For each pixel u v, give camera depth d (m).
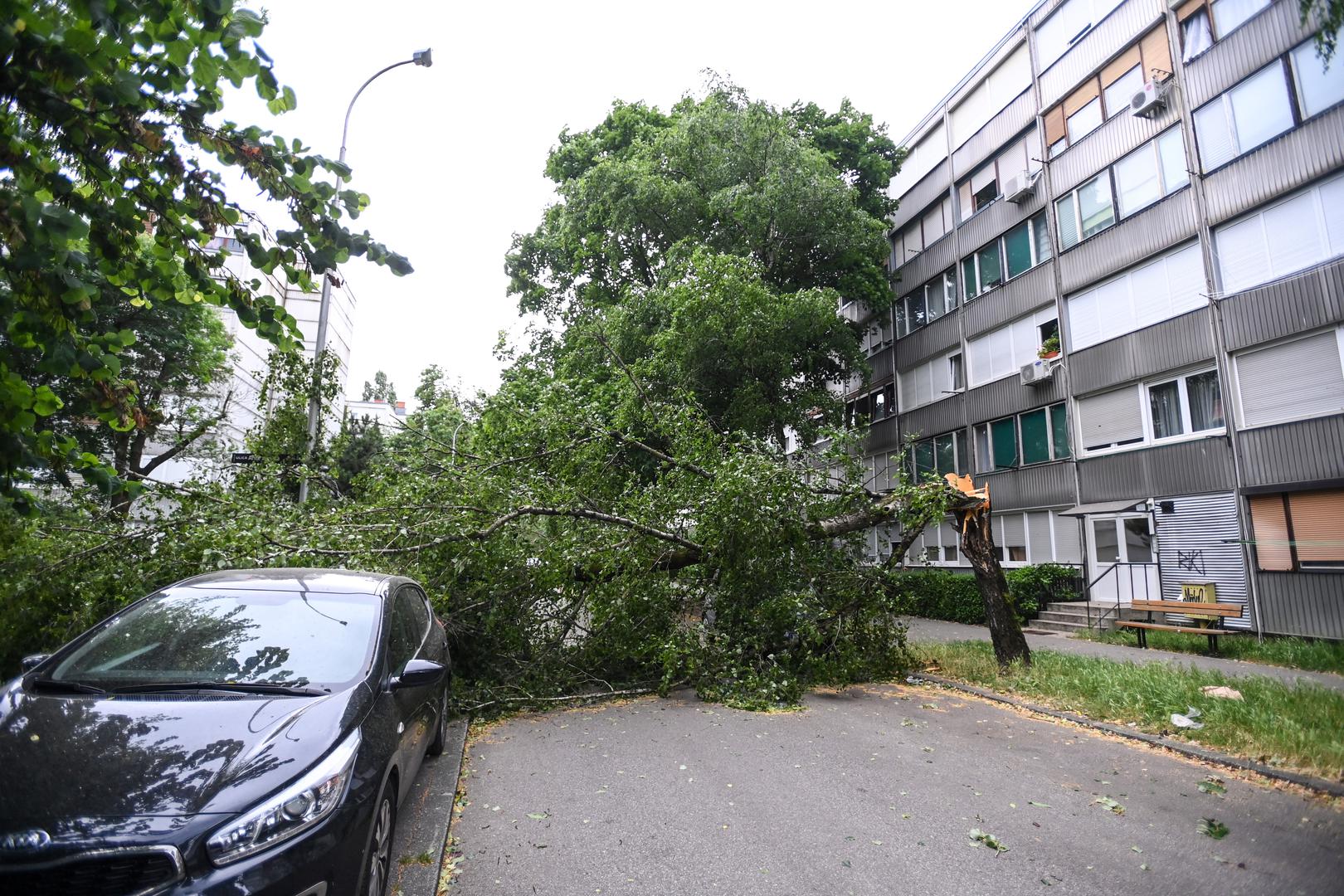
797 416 19.36
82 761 2.96
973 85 22.31
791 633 9.26
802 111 24.56
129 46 3.13
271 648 4.02
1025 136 20.23
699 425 11.48
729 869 3.97
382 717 3.79
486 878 3.88
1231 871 3.93
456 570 8.19
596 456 11.44
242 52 3.36
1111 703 7.32
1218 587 14.33
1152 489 15.86
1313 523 12.95
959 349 22.75
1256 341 13.84
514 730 7.09
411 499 8.83
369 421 22.98
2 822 2.65
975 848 4.24
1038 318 19.55
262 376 10.62
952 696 8.62
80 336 3.27
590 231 22.64
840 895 3.69
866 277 22.67
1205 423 14.93
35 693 3.57
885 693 8.86
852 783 5.39
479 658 8.51
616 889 3.75
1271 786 5.27
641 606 9.20
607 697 8.59
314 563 7.37
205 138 3.45
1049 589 16.88
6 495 3.13
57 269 2.83
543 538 9.35
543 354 23.59
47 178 3.17
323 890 2.90
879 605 9.77
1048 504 18.86
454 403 12.19
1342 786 5.05
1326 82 12.82
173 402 18.69
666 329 18.53
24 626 6.41
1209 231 14.79
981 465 21.67
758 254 21.19
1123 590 16.42
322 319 13.48
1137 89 16.66
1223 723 6.34
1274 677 8.66
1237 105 14.30
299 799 2.94
